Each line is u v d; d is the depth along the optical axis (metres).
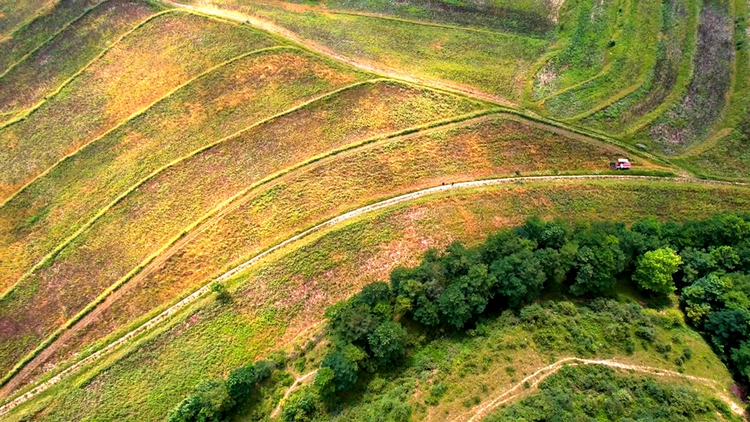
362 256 57.59
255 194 63.88
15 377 53.50
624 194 61.69
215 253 60.00
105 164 68.00
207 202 64.12
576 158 66.06
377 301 49.56
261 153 67.38
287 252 57.94
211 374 50.56
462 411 42.69
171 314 55.59
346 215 61.66
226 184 65.31
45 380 52.84
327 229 60.06
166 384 50.25
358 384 46.62
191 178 66.00
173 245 60.91
